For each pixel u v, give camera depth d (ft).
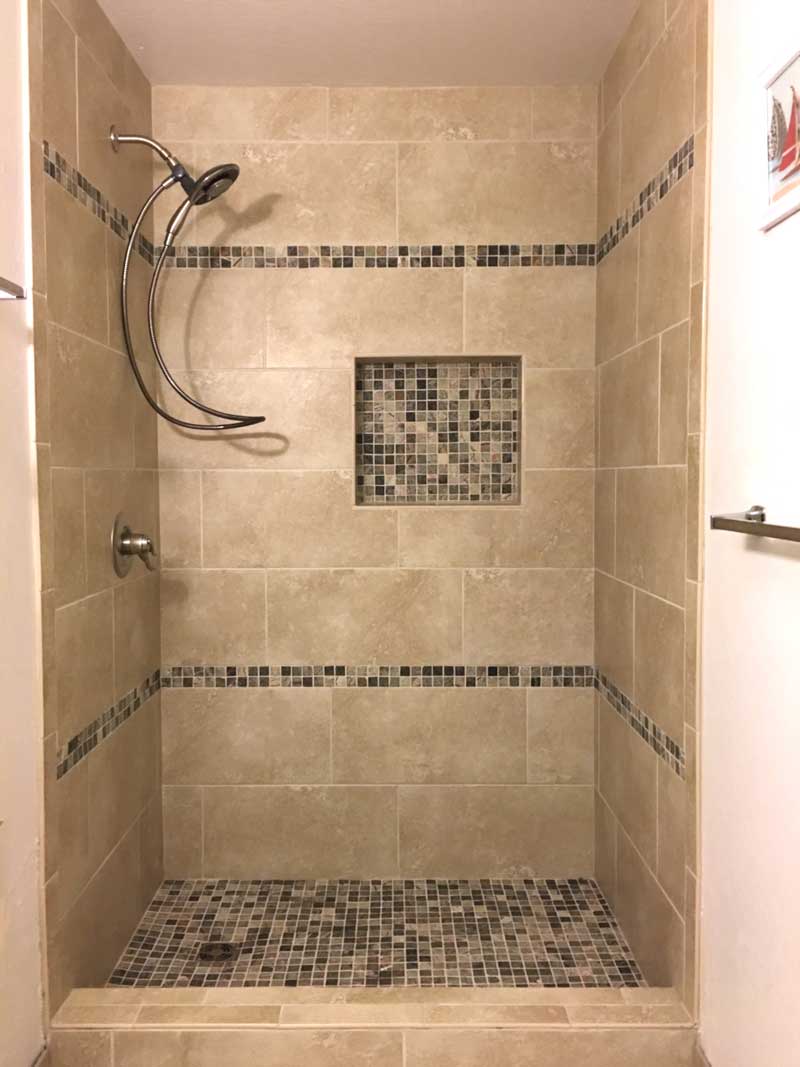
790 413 4.25
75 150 6.07
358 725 8.20
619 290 7.25
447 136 7.95
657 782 6.33
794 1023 4.25
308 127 7.93
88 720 6.26
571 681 8.19
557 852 8.21
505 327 8.04
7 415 5.05
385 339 8.03
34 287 5.30
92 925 6.32
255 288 8.00
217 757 8.20
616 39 7.16
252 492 8.09
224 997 5.90
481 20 6.82
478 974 6.60
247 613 8.14
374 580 8.14
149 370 7.86
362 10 6.64
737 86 4.87
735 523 4.13
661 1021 5.63
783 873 4.37
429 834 8.21
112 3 6.51
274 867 8.21
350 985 6.44
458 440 8.38
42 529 5.39
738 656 4.93
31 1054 5.39
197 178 7.91
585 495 8.13
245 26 6.88
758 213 4.58
